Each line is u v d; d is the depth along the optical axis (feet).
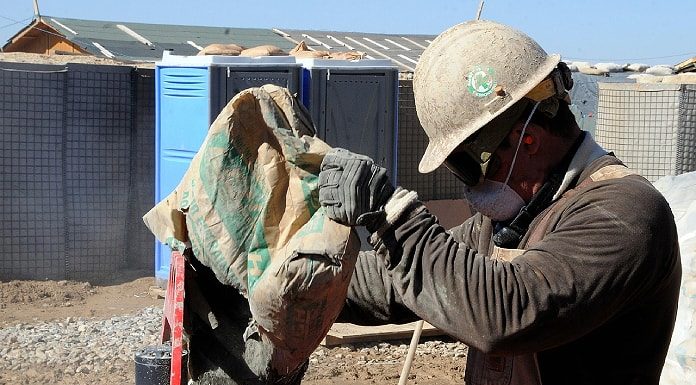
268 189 7.56
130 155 30.99
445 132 7.07
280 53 35.50
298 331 7.18
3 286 28.66
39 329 24.22
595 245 6.38
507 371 7.14
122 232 31.09
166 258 27.99
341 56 36.22
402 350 23.00
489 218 7.39
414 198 6.51
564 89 6.99
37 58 46.65
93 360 21.48
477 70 6.91
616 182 6.69
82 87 30.14
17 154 29.43
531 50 6.98
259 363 8.13
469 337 6.26
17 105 29.30
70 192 30.19
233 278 7.54
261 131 7.72
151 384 8.64
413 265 6.38
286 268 6.96
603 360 6.79
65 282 29.58
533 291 6.21
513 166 7.00
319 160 7.49
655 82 37.93
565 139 7.05
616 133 35.53
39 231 29.81
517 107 6.91
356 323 8.07
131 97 30.89
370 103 27.32
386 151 27.71
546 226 6.87
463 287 6.23
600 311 6.34
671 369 14.02
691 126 34.14
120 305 27.17
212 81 24.86
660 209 6.61
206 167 7.72
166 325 8.88
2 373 20.45
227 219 7.59
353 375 20.93
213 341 8.31
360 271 7.94
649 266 6.43
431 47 7.36
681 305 14.15
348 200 6.41
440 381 20.65
